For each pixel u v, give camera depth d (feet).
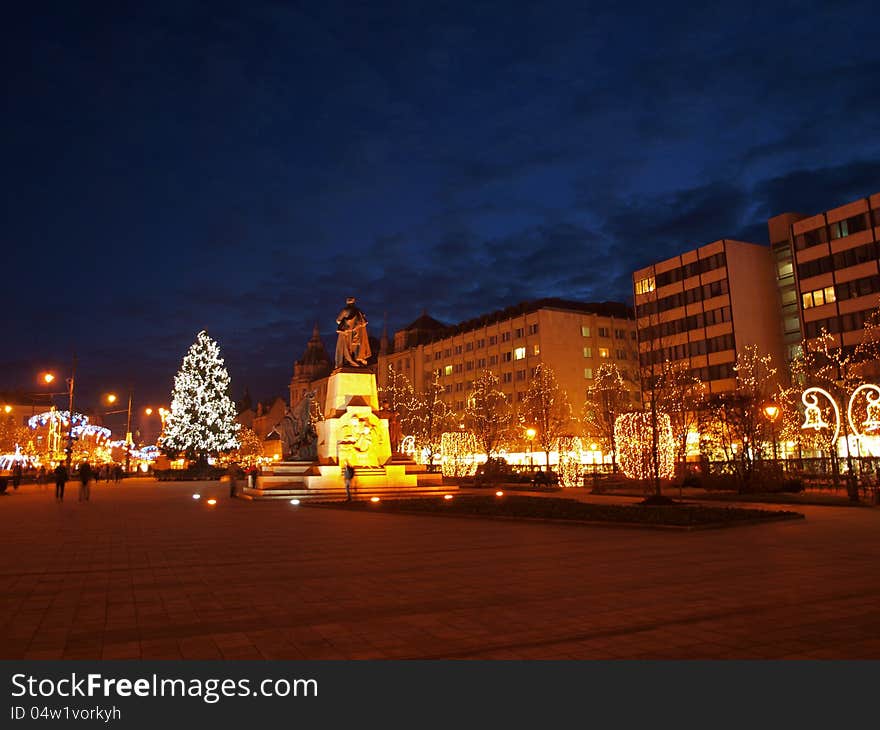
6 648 21.76
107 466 219.82
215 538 54.54
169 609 27.27
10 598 29.66
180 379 238.68
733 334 240.94
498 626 24.12
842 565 37.99
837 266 219.41
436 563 39.86
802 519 65.21
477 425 290.97
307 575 35.68
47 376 172.35
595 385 278.26
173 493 139.54
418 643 21.98
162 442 241.35
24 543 51.16
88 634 23.41
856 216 215.92
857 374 194.90
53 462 213.25
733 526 59.52
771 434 166.40
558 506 75.82
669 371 189.06
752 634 22.86
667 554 43.11
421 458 293.23
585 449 280.72
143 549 47.39
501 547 47.62
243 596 29.89
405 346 387.96
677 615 25.66
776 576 34.37
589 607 27.12
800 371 215.72
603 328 307.58
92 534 57.82
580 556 42.52
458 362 345.31
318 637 22.81
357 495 112.06
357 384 123.95
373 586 32.22
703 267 253.44
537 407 269.85
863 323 210.79
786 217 251.39
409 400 349.61
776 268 253.65
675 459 131.75
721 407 139.03
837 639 22.18
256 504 101.35
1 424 266.77
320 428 125.59
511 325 314.35
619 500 105.09
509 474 181.78
